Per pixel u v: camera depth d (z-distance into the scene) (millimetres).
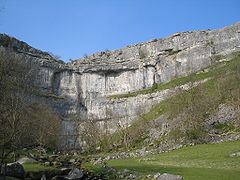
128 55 100062
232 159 26984
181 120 50500
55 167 27562
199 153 33562
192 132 44500
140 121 71375
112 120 85625
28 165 25984
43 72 89438
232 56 79875
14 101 25500
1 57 32969
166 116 62906
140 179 21609
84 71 96812
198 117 48219
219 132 43625
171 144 45312
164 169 25641
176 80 83938
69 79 95562
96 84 96000
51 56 99250
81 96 93812
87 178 24016
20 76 32906
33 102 71500
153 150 44438
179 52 91938
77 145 79750
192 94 58594
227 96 54875
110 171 27047
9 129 23250
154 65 94125
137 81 94062
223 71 68750
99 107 90938
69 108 89562
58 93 92188
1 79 26469
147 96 84812
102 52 104562
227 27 87062
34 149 52156
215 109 52094
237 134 40000
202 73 78875
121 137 63125
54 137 68562
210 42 87688
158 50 95500
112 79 97562
